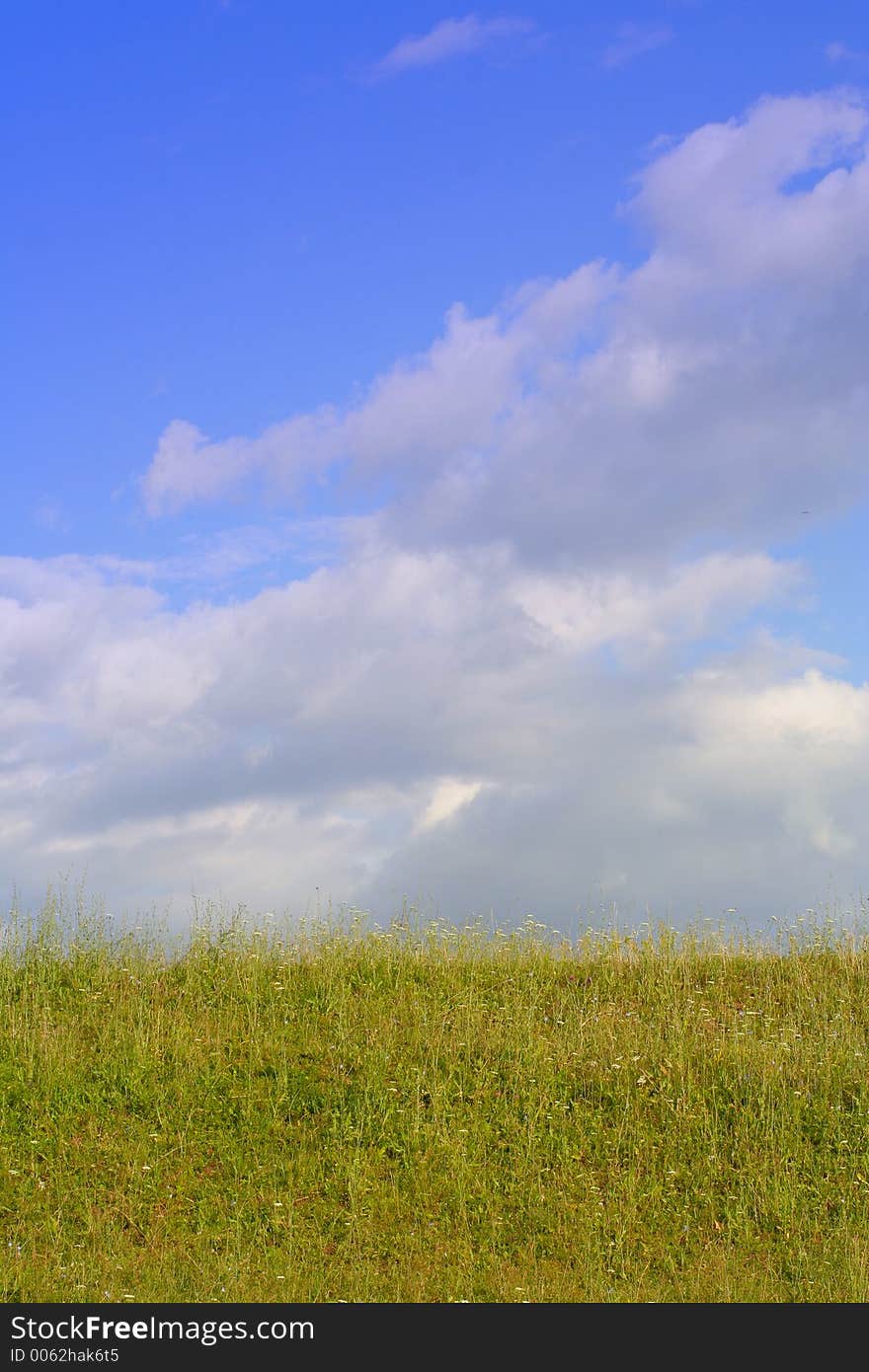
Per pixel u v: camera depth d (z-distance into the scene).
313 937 17.11
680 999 15.63
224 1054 13.73
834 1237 10.98
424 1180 11.62
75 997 15.24
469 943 17.14
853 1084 13.23
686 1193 11.62
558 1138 12.34
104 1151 11.80
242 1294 9.75
